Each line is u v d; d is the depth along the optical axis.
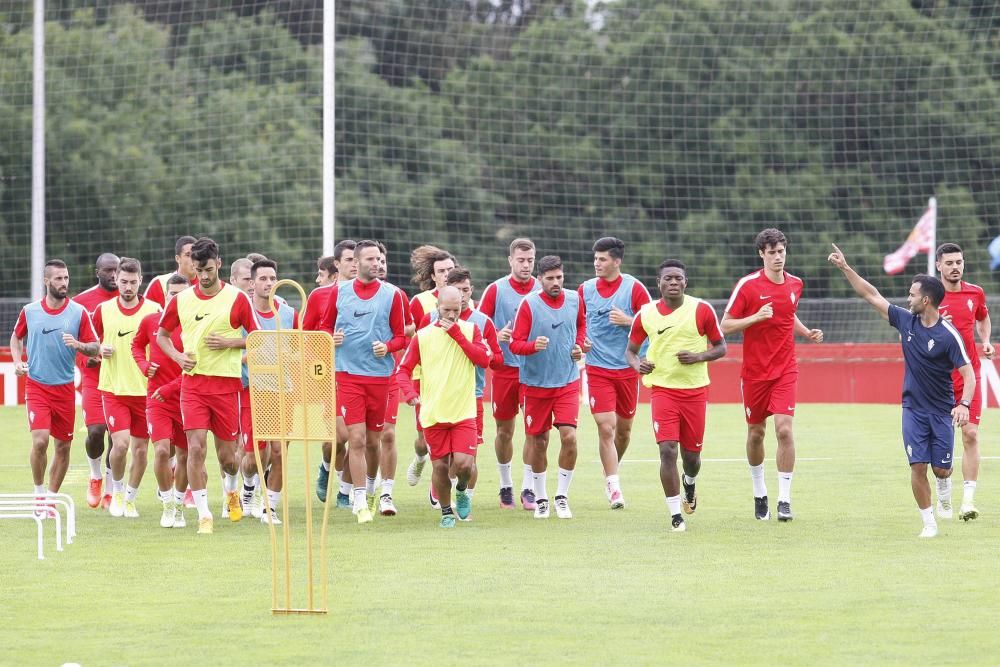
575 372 41.91
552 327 41.25
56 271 42.78
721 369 86.88
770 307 39.22
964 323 41.69
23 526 40.66
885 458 56.81
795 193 138.38
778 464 40.44
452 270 43.56
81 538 38.25
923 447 37.16
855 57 139.00
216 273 38.75
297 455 60.31
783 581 31.05
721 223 137.88
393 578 31.72
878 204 138.25
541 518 41.72
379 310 40.91
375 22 141.50
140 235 128.62
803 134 139.50
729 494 46.84
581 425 73.25
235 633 26.39
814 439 64.44
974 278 135.75
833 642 25.36
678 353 38.25
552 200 138.25
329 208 78.50
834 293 136.75
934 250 122.50
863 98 139.38
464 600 29.23
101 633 26.52
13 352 43.53
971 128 137.50
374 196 131.12
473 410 39.91
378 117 133.38
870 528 38.91
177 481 41.84
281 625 27.06
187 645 25.47
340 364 40.94
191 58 135.12
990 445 61.19
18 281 128.12
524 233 137.25
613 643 25.39
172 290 42.91
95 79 130.75
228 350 39.28
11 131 128.38
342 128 132.38
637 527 39.56
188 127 130.62
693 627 26.62
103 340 42.81
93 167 128.38
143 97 132.00
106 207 128.25
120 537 38.41
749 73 139.62
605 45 142.50
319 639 25.86
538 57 141.50
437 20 143.38
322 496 46.00
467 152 136.88
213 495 48.09
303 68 136.00
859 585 30.53
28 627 27.05
